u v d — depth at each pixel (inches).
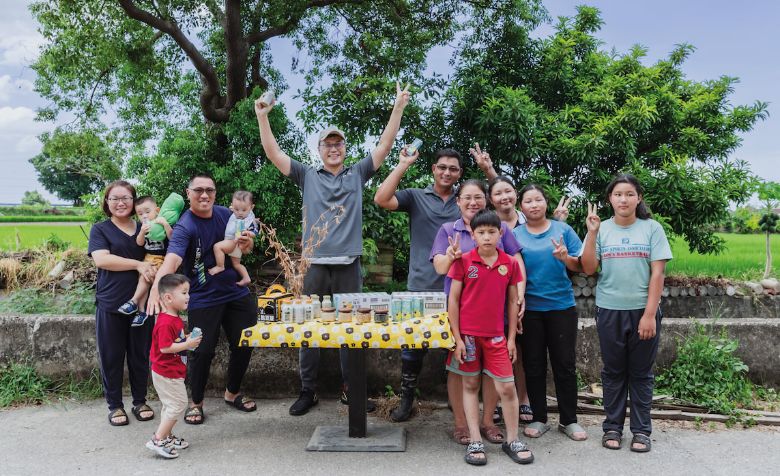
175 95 411.2
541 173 267.3
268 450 137.1
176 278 132.5
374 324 133.0
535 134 270.7
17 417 160.2
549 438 144.6
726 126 301.6
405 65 338.0
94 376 181.3
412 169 281.0
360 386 140.8
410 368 156.7
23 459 130.7
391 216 273.6
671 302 271.9
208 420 159.5
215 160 305.4
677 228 275.3
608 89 292.7
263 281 282.0
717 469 124.6
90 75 383.6
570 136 279.4
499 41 330.0
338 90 288.2
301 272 150.9
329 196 159.6
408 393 158.1
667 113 296.0
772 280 273.7
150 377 178.2
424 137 283.4
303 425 155.6
